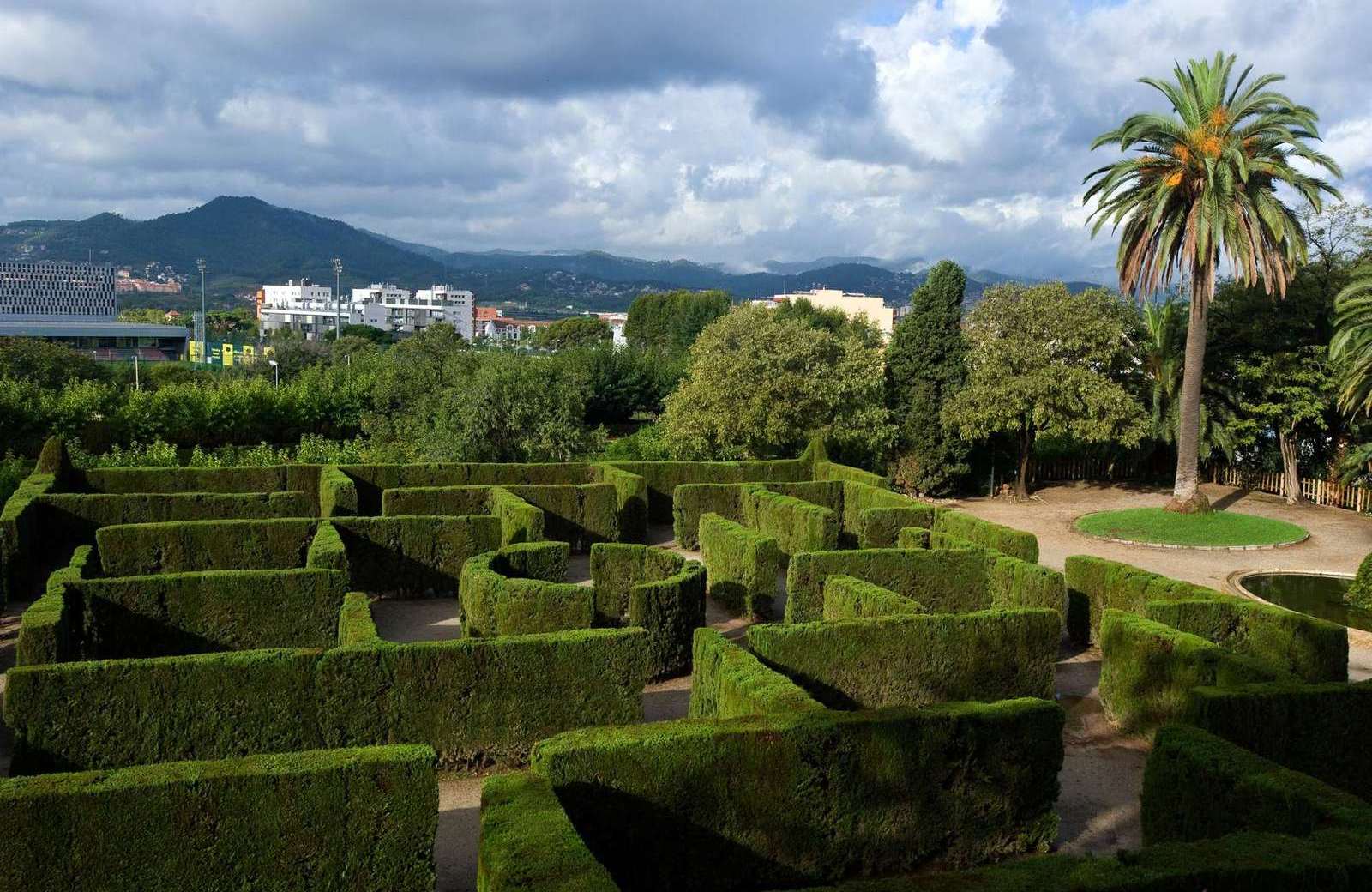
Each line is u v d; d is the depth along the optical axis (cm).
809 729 1056
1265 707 1215
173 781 916
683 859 1029
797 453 4047
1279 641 1669
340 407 5009
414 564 2403
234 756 1284
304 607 1809
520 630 1698
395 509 2833
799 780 1055
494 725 1381
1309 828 882
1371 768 1255
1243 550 3070
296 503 2752
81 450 3928
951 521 2612
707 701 1366
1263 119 3058
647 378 7075
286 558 2280
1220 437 3956
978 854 1135
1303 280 3712
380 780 962
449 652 1356
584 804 990
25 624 1445
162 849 916
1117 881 738
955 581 2133
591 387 6662
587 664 1411
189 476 3102
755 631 1462
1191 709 1230
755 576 2169
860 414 3912
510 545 2014
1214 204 3031
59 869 893
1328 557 3011
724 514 3064
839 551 2075
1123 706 1595
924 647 1549
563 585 1727
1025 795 1146
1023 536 2369
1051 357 3853
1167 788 1041
